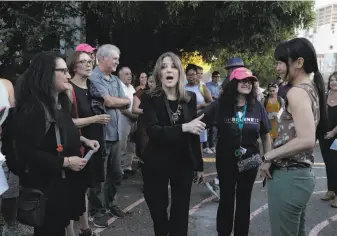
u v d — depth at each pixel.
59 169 2.50
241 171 3.54
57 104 2.66
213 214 4.86
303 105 2.34
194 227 4.40
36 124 2.42
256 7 7.67
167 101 3.09
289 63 2.50
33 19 5.95
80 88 3.65
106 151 4.16
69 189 2.73
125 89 5.77
